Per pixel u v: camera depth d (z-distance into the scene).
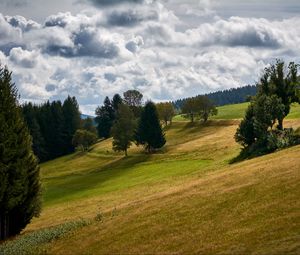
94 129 176.50
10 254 30.27
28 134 39.62
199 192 34.69
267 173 34.44
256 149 63.28
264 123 66.25
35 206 40.00
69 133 167.50
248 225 25.06
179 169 73.88
